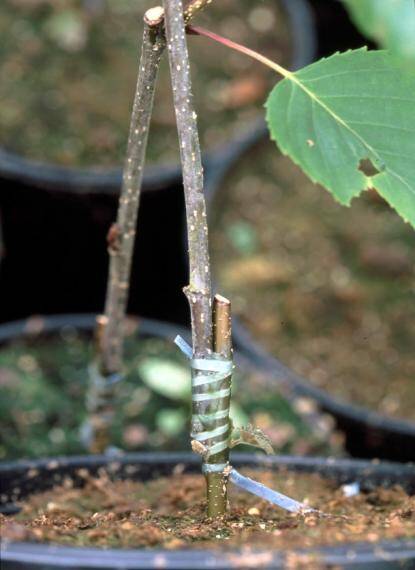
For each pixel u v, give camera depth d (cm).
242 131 131
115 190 115
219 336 51
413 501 57
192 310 51
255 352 104
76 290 118
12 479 63
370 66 53
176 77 49
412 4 42
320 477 63
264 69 141
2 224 115
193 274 50
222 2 152
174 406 98
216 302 51
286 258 119
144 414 97
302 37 144
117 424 95
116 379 72
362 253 121
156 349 104
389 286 118
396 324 113
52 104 131
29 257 116
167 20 49
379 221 126
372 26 42
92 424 74
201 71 140
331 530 49
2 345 104
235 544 47
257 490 52
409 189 52
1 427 93
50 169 116
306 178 131
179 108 49
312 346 110
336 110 53
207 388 51
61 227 116
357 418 98
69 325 106
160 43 53
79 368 101
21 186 114
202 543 48
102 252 117
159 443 94
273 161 131
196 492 61
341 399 103
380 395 104
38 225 116
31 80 135
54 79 136
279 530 50
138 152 59
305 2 149
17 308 116
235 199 126
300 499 60
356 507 59
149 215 117
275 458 65
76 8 146
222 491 53
